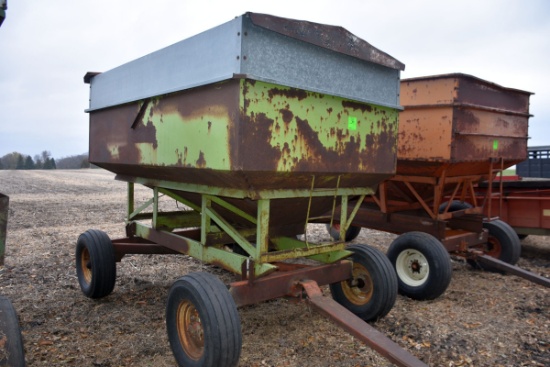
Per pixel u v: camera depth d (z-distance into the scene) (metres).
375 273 4.34
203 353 3.30
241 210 4.43
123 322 4.57
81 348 3.96
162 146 4.06
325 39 3.67
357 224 7.17
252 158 3.27
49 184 22.69
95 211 12.64
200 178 3.88
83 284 5.30
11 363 2.41
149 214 5.61
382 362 3.71
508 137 7.01
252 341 4.12
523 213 7.76
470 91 6.12
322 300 3.65
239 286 3.55
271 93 3.35
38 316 4.70
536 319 4.71
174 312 3.64
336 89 3.85
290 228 5.12
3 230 2.40
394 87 4.46
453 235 6.29
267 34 3.31
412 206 6.73
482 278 6.39
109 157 5.08
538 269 7.08
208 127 3.47
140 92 4.38
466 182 6.93
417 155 6.28
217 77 3.28
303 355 3.85
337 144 3.90
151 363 3.72
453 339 4.18
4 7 2.21
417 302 5.31
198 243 4.26
